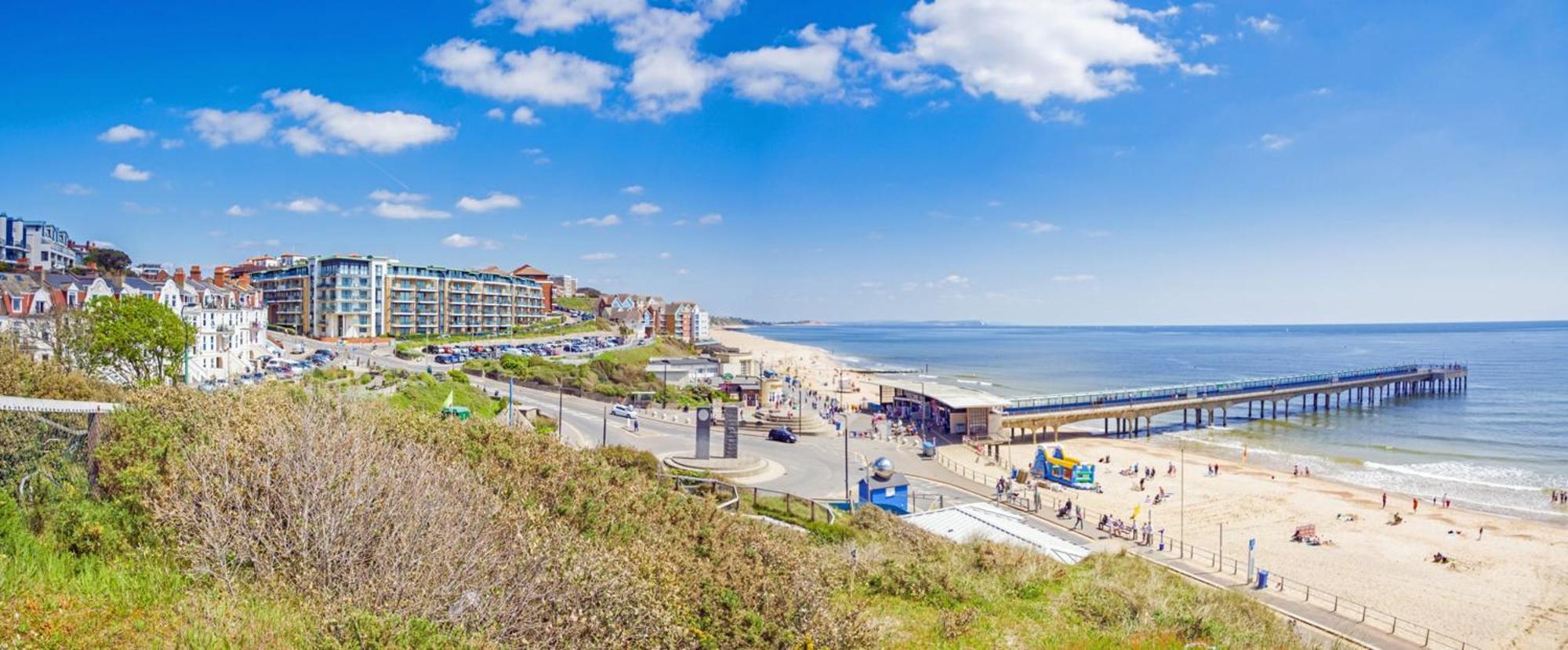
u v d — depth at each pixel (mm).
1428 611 33312
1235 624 20984
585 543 12180
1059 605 20547
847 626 14312
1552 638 30672
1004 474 57438
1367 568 39062
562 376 91938
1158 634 18625
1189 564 38500
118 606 8883
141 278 81188
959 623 17516
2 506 10875
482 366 91438
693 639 11680
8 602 8375
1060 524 43875
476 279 151125
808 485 45281
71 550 10422
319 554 10211
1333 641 28469
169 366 46062
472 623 9617
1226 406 94812
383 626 8508
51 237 116062
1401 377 120312
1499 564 39719
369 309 128500
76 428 14086
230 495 10781
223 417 14633
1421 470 65312
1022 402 81312
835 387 130250
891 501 39625
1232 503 52031
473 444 18703
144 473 12156
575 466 19203
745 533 18516
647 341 174500
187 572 9711
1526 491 56781
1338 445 78375
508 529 11961
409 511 10906
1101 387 143875
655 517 17516
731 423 48562
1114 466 65312
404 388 56094
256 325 91250
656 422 65812
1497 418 97438
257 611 9117
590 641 10203
